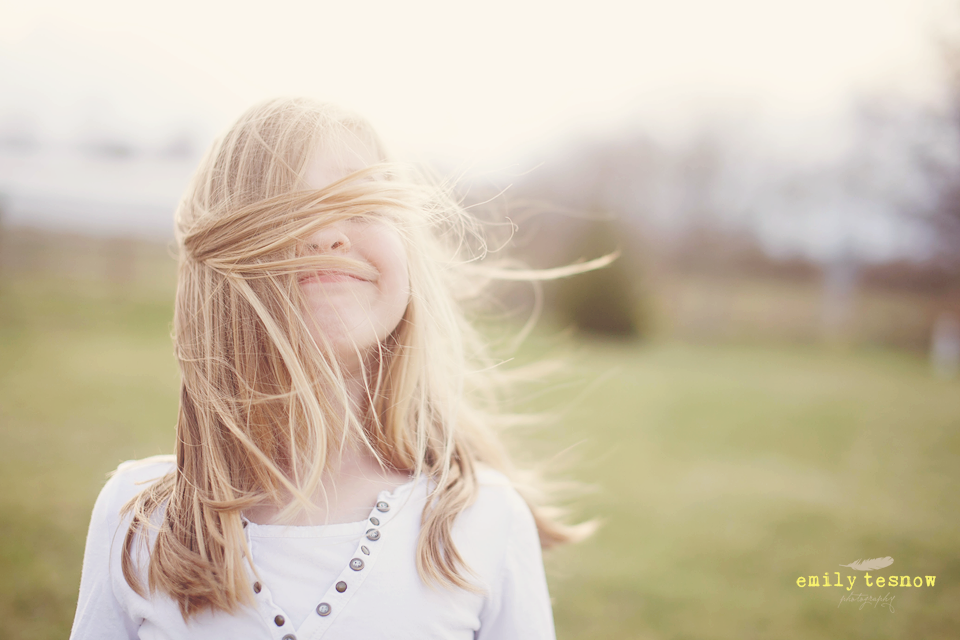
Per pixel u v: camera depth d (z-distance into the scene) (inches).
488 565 39.8
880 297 707.4
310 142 40.3
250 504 36.9
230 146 41.1
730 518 167.3
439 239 50.7
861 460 229.6
